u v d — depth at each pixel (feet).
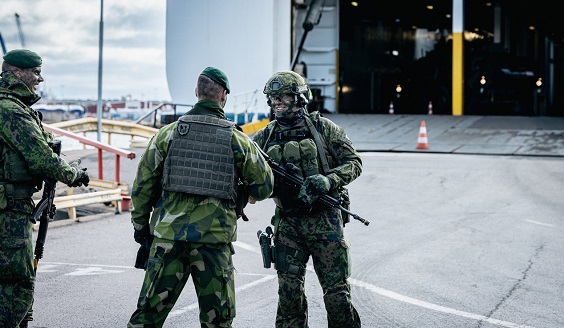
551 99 111.34
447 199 44.98
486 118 96.17
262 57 88.38
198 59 89.86
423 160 63.26
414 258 30.27
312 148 17.85
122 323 21.52
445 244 32.96
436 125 89.51
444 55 109.19
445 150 70.95
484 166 58.90
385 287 25.79
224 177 15.84
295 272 17.84
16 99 17.90
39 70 18.34
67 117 216.54
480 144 74.79
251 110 88.58
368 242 33.45
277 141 18.25
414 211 41.27
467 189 48.52
